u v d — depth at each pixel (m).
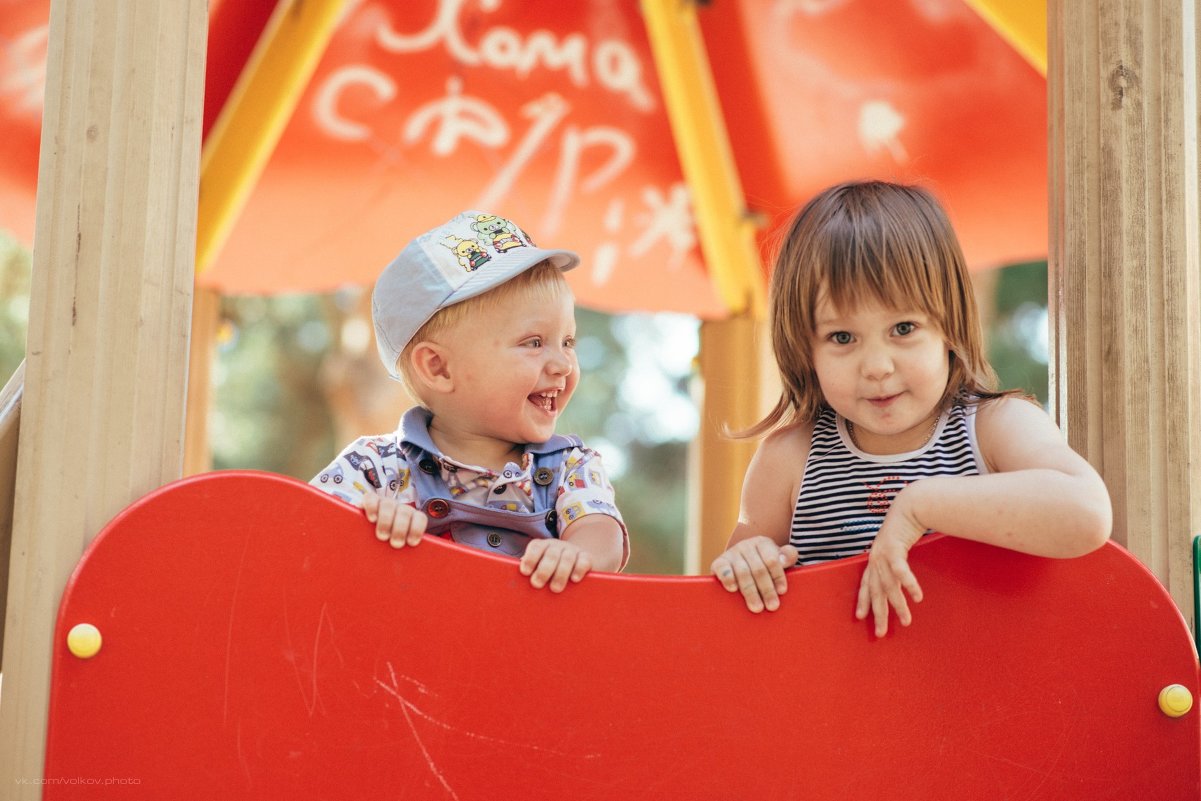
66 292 1.33
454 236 1.69
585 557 1.25
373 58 3.10
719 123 3.27
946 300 1.42
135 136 1.36
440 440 1.70
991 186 3.14
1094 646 1.25
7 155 2.79
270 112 2.91
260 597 1.22
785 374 1.57
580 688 1.22
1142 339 1.44
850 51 3.03
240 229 3.21
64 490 1.30
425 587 1.23
